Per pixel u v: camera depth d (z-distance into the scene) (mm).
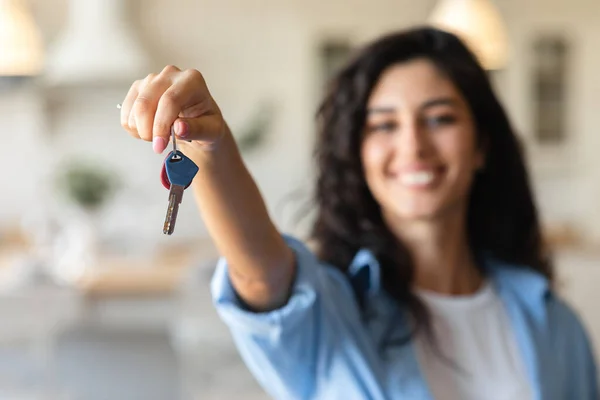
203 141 693
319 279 903
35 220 4949
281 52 5328
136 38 4973
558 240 4938
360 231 1100
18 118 5172
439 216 1085
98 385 4211
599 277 3178
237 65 5316
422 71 1060
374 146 1065
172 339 4996
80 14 4844
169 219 646
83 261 3943
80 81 4840
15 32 3572
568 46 5352
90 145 5227
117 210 5199
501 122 1172
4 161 5188
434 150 1048
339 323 944
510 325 1123
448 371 1040
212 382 3709
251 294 863
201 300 3328
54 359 4512
